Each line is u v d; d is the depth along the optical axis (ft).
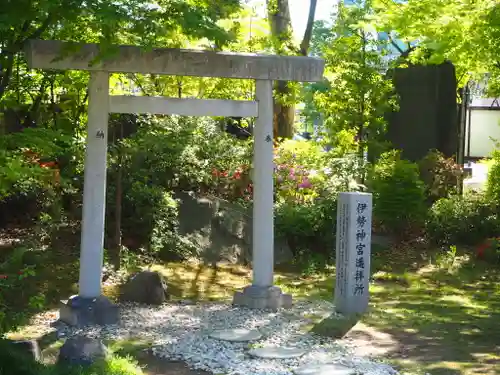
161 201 37.52
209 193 43.96
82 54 24.76
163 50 25.91
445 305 30.07
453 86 51.31
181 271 35.58
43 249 34.99
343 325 26.22
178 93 42.55
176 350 22.85
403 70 51.62
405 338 24.71
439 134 51.03
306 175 44.65
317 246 40.22
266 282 29.17
